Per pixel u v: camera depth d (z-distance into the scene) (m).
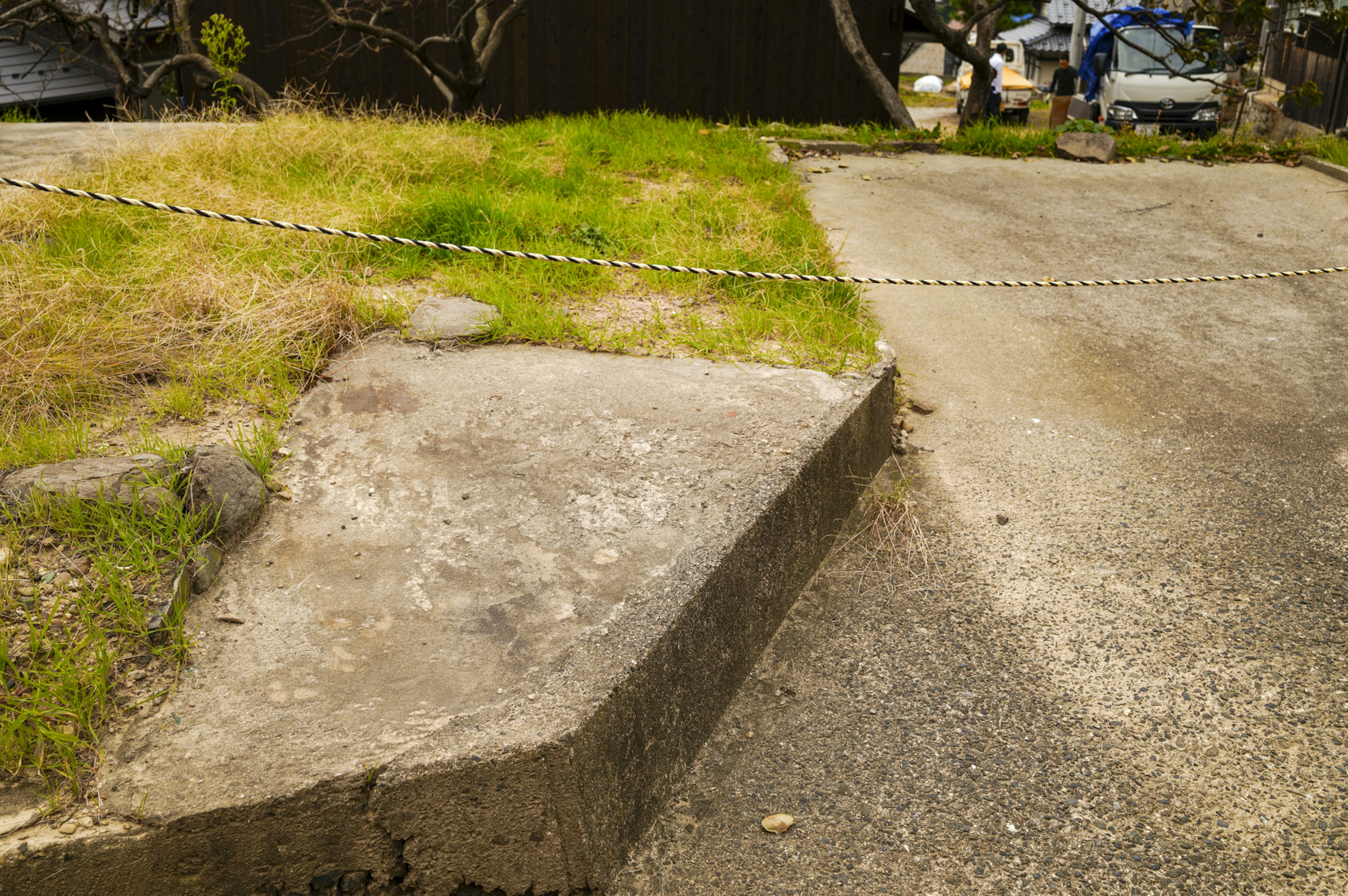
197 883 2.35
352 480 3.62
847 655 3.59
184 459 3.35
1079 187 9.29
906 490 4.55
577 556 3.22
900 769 3.11
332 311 4.67
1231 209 8.63
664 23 13.67
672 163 8.72
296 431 3.92
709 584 3.13
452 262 5.75
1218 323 6.32
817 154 10.34
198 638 2.80
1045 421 5.16
